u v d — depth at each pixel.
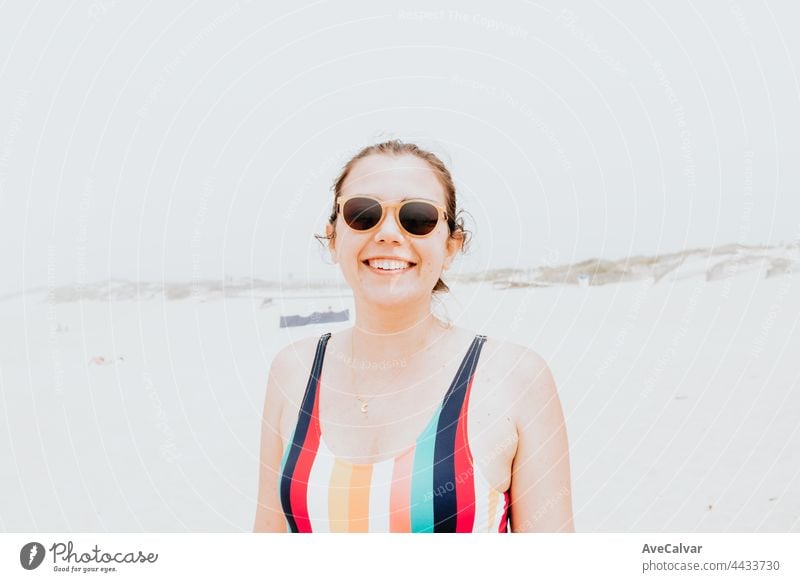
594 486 3.78
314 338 1.71
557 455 1.54
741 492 3.55
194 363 5.90
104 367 5.98
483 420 1.49
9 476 4.02
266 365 5.69
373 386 1.57
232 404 5.18
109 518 3.46
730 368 5.69
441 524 1.45
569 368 5.63
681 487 3.67
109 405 5.20
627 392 5.28
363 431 1.54
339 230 1.59
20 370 6.04
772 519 3.19
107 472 4.05
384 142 1.61
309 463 1.54
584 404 5.08
